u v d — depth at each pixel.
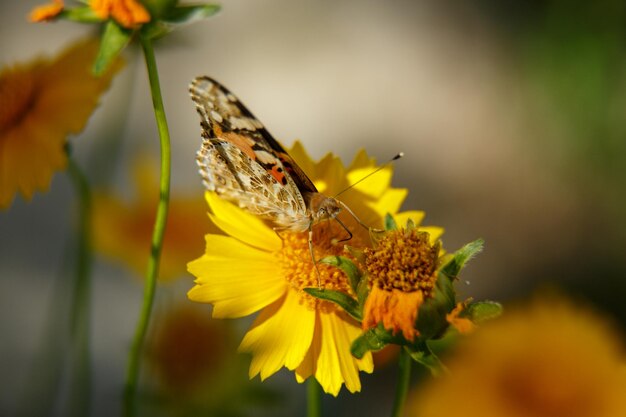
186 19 0.36
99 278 0.59
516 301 0.34
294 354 0.36
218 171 0.38
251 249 0.37
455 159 0.76
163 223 0.35
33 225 0.65
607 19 0.77
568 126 0.77
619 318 0.67
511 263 0.70
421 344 0.34
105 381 0.55
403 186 0.74
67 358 0.48
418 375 0.36
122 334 0.57
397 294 0.34
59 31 0.78
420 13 0.86
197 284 0.37
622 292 0.69
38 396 0.46
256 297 0.37
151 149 0.70
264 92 0.77
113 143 0.46
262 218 0.38
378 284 0.34
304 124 0.76
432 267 0.34
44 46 0.77
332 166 0.38
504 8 0.85
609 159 0.75
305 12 0.83
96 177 0.45
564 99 0.77
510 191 0.75
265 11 0.83
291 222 0.37
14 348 0.56
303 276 0.37
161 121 0.35
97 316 0.58
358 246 0.37
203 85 0.37
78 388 0.40
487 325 0.33
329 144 0.75
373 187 0.38
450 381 0.33
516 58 0.82
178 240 0.44
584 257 0.71
